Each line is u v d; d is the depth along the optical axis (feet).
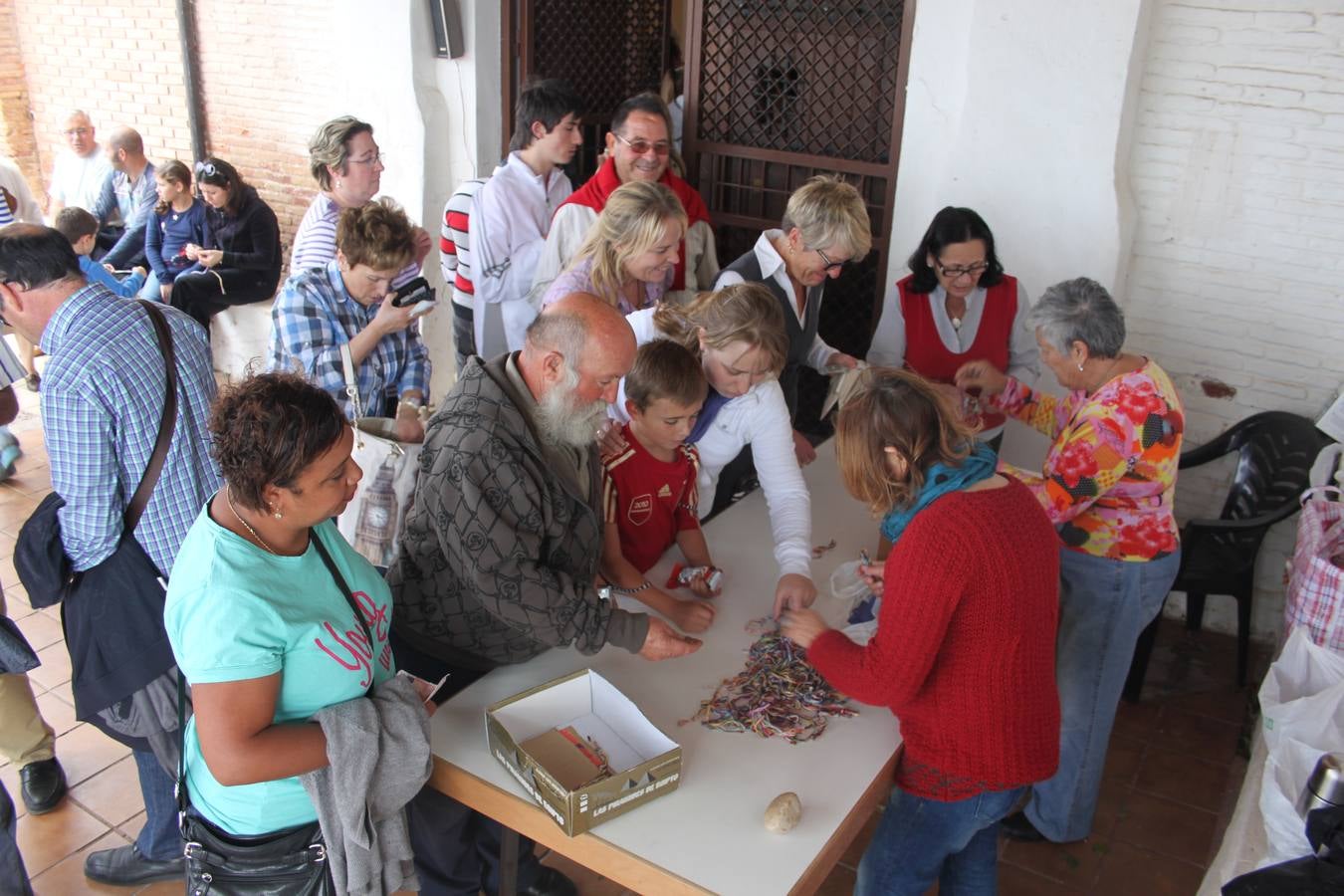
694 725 6.54
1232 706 11.82
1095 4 11.11
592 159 17.15
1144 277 12.43
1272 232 11.63
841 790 6.04
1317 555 9.14
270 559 5.32
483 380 6.32
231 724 5.16
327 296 9.46
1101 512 8.39
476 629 6.91
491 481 6.12
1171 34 11.45
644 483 7.82
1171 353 12.56
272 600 5.23
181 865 8.76
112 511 7.29
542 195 13.01
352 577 5.85
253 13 18.84
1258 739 8.93
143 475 7.32
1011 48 11.64
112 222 21.42
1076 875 9.37
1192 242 12.06
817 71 13.73
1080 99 11.50
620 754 6.24
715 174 14.94
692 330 8.32
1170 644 12.96
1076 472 8.06
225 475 5.07
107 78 22.50
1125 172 11.97
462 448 6.09
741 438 8.42
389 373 10.01
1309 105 11.07
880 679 5.96
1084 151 11.66
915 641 5.80
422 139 16.28
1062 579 8.66
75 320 7.16
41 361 20.22
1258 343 12.04
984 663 5.90
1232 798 10.38
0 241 7.02
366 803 5.63
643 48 17.30
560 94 12.60
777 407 8.31
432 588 6.81
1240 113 11.39
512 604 6.20
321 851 5.94
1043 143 11.83
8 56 23.89
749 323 7.70
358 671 5.63
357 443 7.94
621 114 11.67
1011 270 12.44
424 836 7.42
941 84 12.43
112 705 7.68
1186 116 11.66
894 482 6.03
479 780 6.02
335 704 5.60
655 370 7.22
